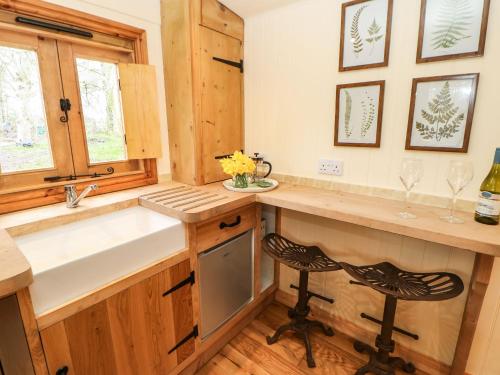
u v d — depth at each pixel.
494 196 1.08
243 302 1.80
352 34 1.47
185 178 1.84
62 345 0.92
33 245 1.17
